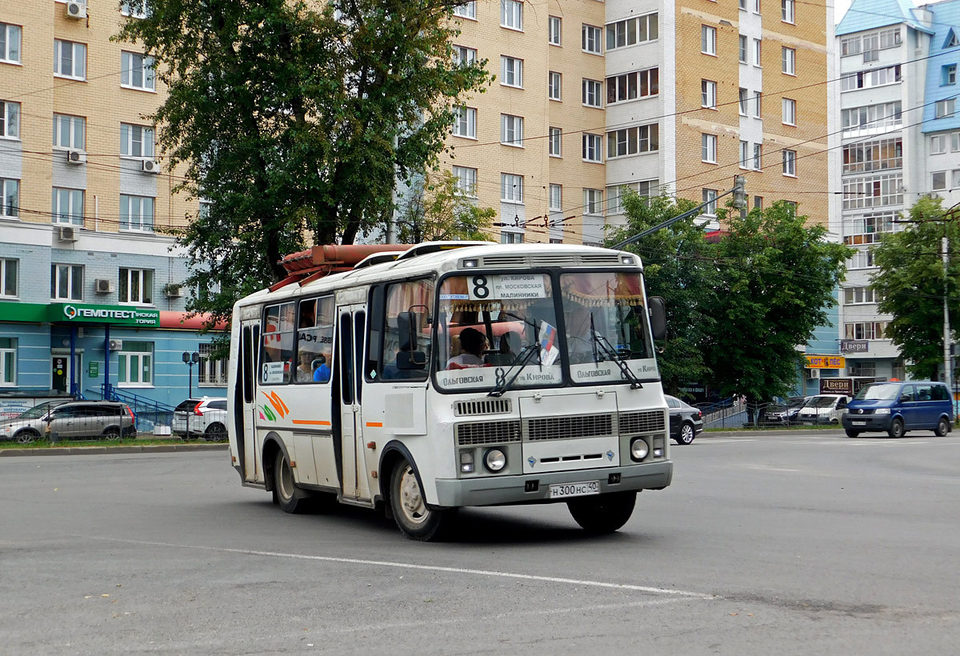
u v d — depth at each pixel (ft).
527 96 185.78
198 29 104.78
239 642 21.89
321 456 44.83
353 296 41.93
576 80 197.36
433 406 35.42
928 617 23.39
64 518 46.39
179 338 153.69
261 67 102.99
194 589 28.12
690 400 175.52
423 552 34.78
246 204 102.22
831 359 228.43
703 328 163.12
